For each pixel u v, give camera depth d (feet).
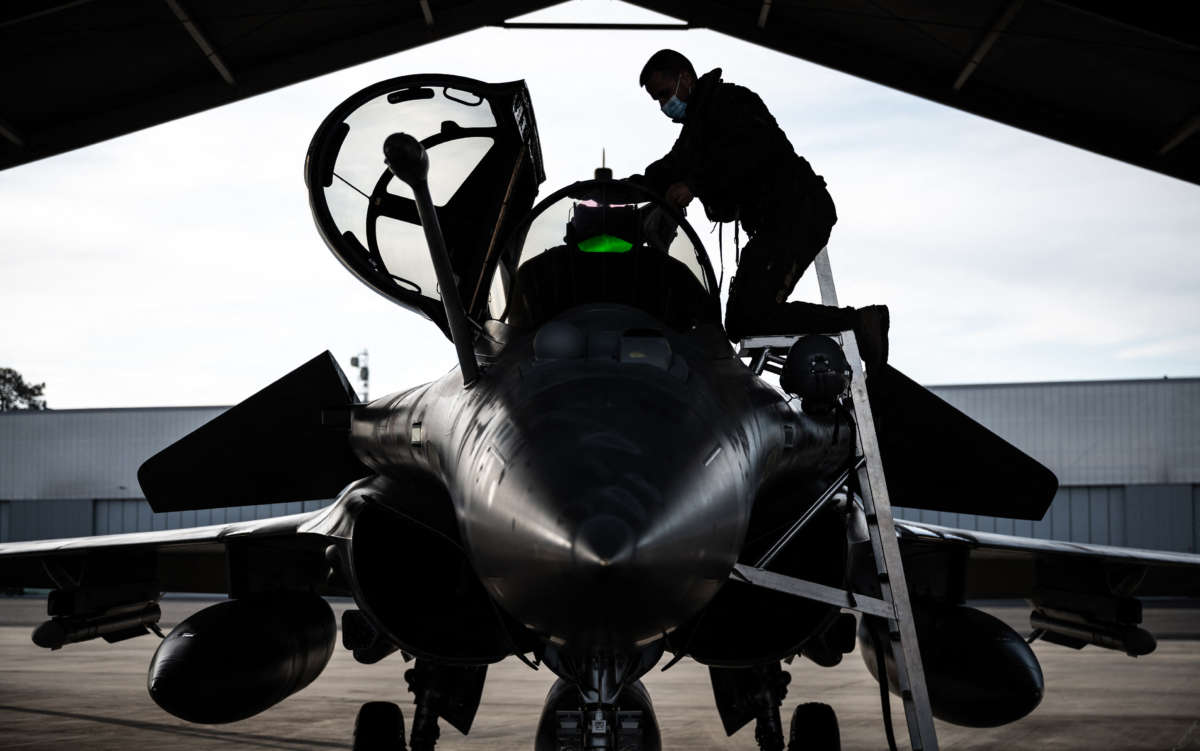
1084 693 47.29
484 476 11.89
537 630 11.80
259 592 22.84
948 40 43.45
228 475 22.88
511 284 15.62
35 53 39.99
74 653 69.00
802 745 22.08
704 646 16.74
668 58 17.76
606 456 11.22
